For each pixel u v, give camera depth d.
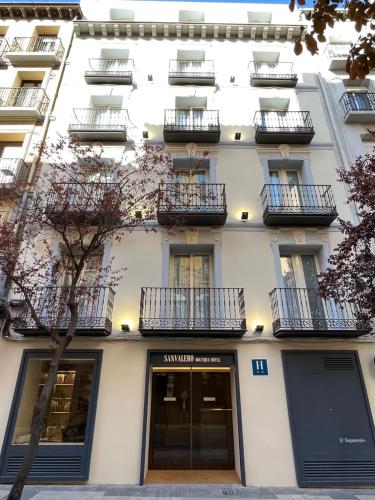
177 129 10.72
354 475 7.00
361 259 6.29
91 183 7.59
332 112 11.62
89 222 7.22
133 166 10.32
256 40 13.30
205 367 8.10
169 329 7.80
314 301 8.91
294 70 12.71
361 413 7.55
